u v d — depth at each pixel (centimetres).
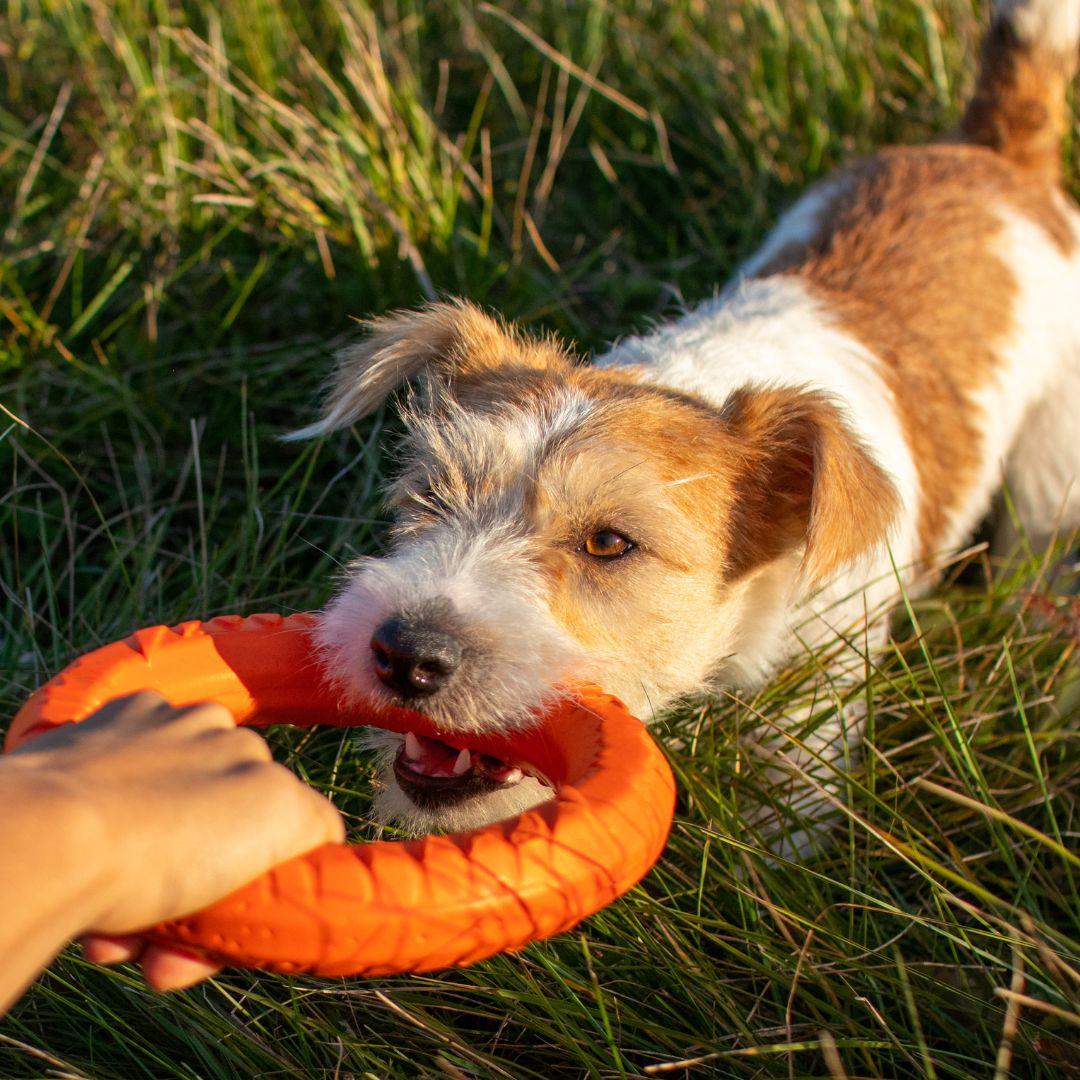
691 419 60
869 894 56
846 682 65
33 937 28
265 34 106
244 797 32
